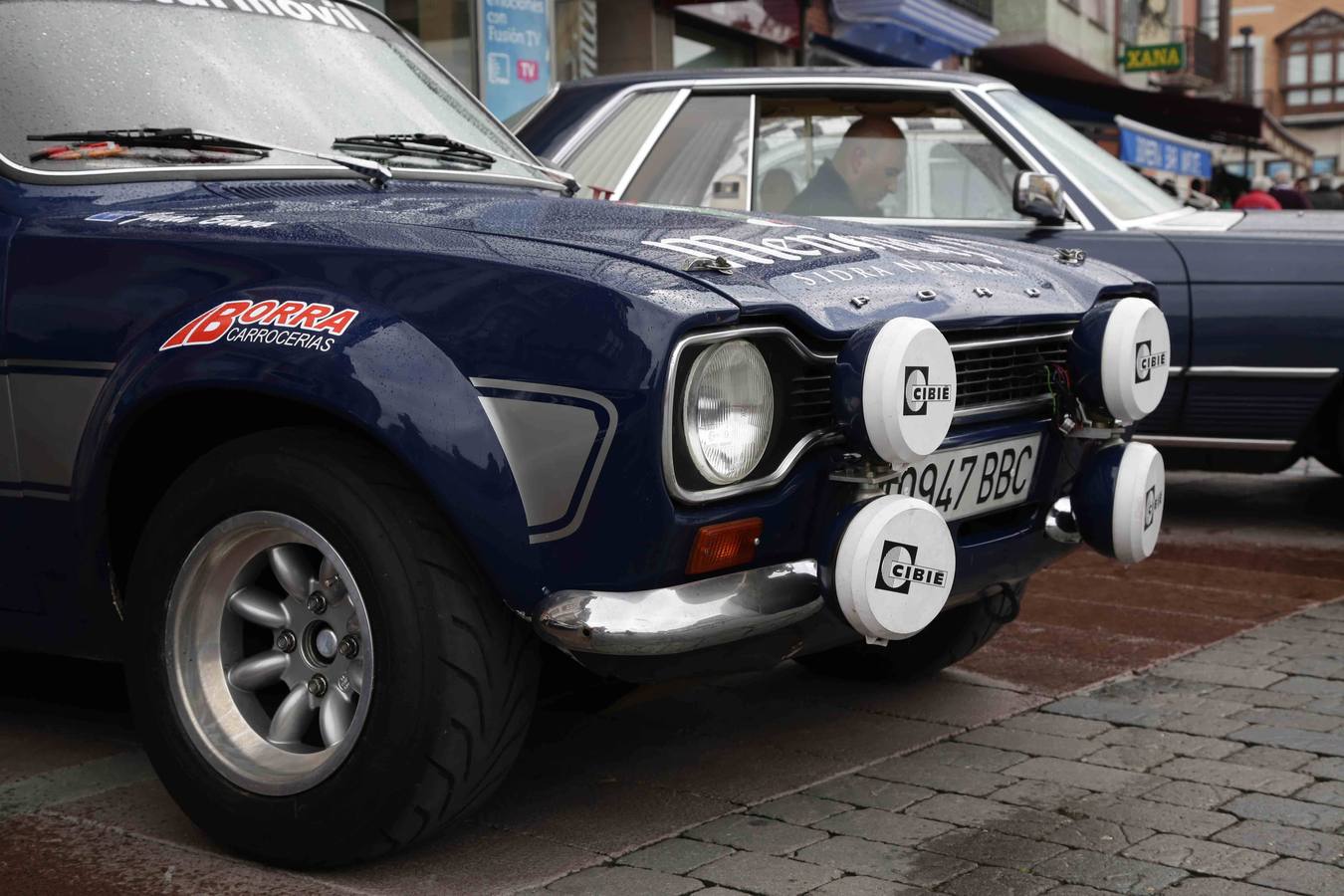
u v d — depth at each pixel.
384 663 2.46
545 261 2.46
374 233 2.65
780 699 3.67
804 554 2.60
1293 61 46.62
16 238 2.89
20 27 3.22
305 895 2.51
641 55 12.98
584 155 5.73
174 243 2.74
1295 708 3.55
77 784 3.05
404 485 2.49
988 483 2.93
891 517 2.51
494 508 2.38
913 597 2.56
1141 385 3.04
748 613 2.45
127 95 3.23
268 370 2.49
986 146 5.52
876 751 3.27
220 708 2.69
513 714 2.54
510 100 10.29
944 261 3.05
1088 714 3.52
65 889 2.54
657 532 2.35
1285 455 5.53
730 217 3.21
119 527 2.85
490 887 2.54
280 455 2.55
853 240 3.03
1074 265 3.38
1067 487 3.20
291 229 2.71
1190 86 30.28
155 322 2.68
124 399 2.65
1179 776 3.09
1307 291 5.35
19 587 2.96
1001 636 4.24
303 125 3.43
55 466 2.81
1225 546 5.57
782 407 2.50
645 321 2.32
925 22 16.36
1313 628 4.30
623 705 3.07
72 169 3.02
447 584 2.46
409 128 3.68
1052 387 3.08
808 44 15.68
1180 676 3.83
